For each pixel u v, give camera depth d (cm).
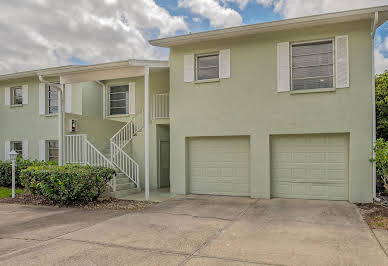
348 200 805
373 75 775
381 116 1155
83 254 444
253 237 518
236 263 404
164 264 402
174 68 969
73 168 857
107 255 439
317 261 407
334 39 813
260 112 872
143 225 606
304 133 830
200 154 962
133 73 948
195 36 890
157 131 1138
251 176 878
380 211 688
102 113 1365
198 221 631
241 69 893
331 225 586
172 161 970
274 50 861
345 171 813
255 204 789
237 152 920
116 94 1309
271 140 880
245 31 848
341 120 796
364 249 451
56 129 1277
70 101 1271
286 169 867
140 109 1241
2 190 1084
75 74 1012
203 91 935
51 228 593
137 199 888
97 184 829
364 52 783
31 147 1330
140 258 425
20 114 1359
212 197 902
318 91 813
